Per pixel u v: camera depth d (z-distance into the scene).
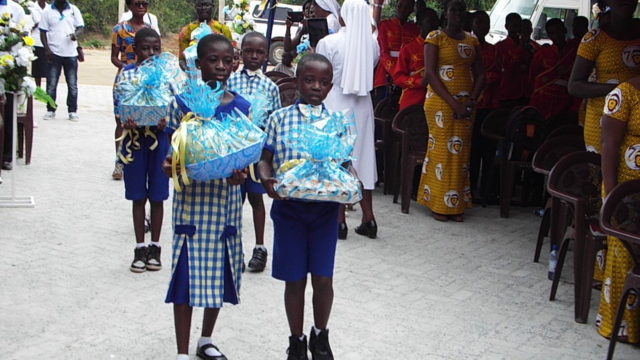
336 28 7.58
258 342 4.32
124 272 5.35
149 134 5.22
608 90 5.09
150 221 5.88
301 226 3.82
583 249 4.77
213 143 3.43
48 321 4.47
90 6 29.41
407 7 8.50
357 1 6.27
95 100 14.27
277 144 3.86
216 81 3.85
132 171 5.26
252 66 5.32
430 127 7.22
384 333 4.52
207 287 3.75
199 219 3.74
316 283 3.88
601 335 4.61
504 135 7.77
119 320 4.53
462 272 5.74
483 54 8.66
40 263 5.45
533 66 8.72
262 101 4.24
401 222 7.18
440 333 4.55
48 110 11.71
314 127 3.63
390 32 8.46
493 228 7.11
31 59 6.81
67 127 11.16
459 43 6.91
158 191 5.31
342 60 6.25
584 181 5.16
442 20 9.01
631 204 4.27
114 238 6.14
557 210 5.58
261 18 24.78
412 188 7.91
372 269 5.70
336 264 5.77
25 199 7.07
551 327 4.73
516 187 8.98
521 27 8.99
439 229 6.98
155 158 5.27
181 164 3.45
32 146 9.46
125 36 7.71
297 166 3.61
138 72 5.28
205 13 7.50
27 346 4.13
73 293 4.92
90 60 22.83
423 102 7.75
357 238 6.53
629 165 4.35
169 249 5.93
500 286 5.46
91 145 9.91
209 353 4.00
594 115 5.33
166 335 4.35
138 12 7.67
